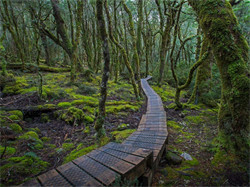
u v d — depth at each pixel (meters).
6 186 2.29
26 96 6.55
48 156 3.37
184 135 4.38
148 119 4.76
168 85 15.70
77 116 5.31
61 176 1.83
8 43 15.66
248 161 2.60
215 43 3.09
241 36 2.97
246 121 2.73
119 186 1.70
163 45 12.92
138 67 9.20
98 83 11.31
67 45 11.99
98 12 3.21
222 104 3.46
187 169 2.80
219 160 2.91
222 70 3.09
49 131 4.74
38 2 10.34
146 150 2.42
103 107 3.66
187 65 16.00
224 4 3.12
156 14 17.44
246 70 2.76
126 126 5.16
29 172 2.67
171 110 6.97
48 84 9.41
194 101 7.51
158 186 2.40
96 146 3.53
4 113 4.82
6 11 9.07
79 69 13.16
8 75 8.31
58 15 11.33
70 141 4.22
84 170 1.95
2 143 3.35
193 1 3.64
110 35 7.09
